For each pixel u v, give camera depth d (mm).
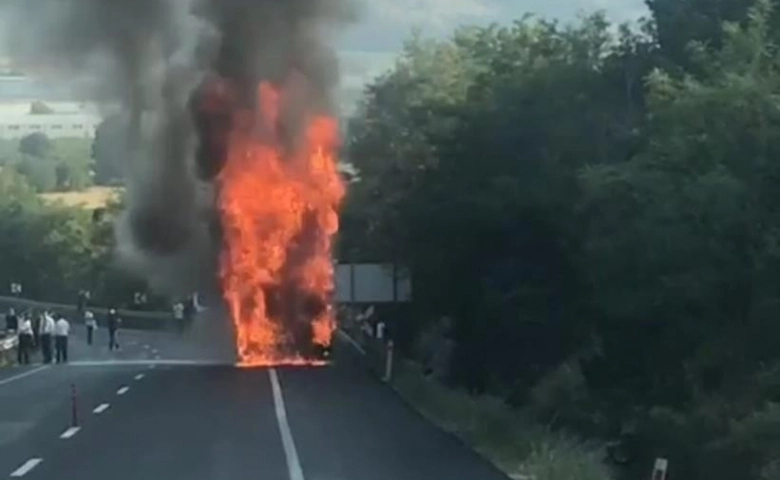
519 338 38438
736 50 27156
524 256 38688
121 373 44969
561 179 37688
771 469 20406
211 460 22156
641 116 37438
